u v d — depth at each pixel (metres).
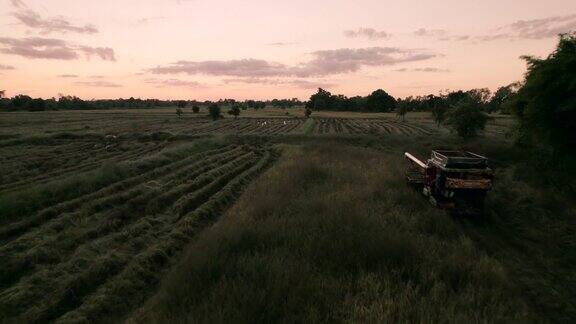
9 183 23.00
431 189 15.51
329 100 167.50
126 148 39.44
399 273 8.39
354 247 9.64
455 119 35.00
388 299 7.16
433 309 6.77
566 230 11.80
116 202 16.17
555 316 7.44
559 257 10.15
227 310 6.65
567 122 13.62
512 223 13.09
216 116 92.38
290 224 11.38
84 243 11.55
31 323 7.40
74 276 9.12
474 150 29.31
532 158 17.95
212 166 26.20
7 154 33.84
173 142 44.22
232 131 64.88
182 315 6.69
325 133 56.59
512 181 18.72
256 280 7.85
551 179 16.11
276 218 12.02
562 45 13.71
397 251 9.32
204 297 7.29
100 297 8.21
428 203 15.26
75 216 13.87
